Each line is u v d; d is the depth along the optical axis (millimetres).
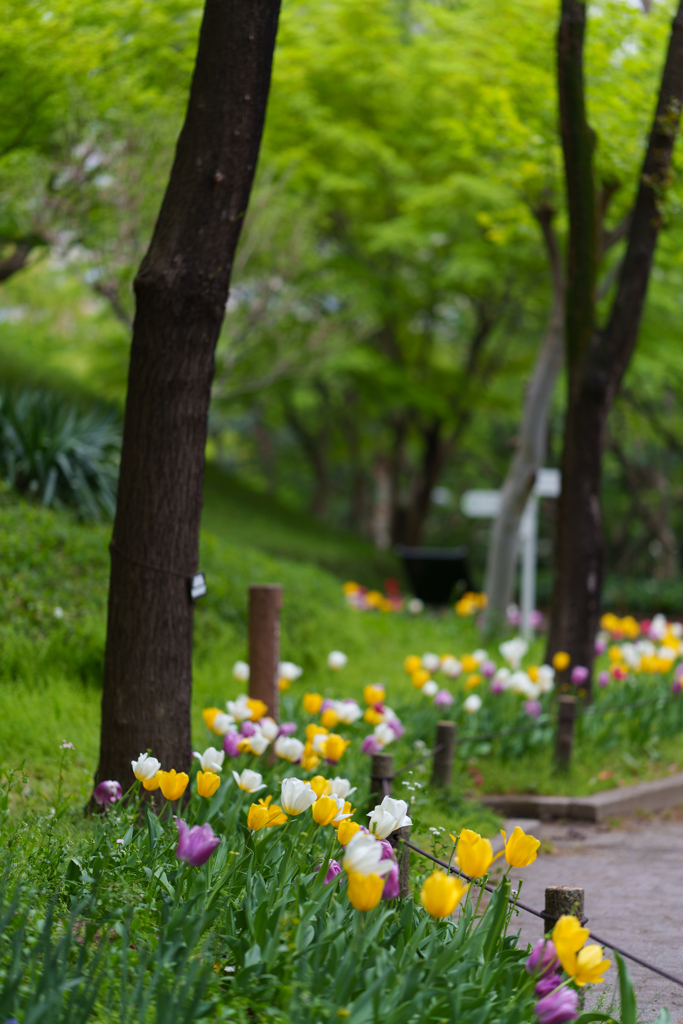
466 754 8523
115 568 5750
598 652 12672
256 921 3521
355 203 21328
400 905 4098
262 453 36156
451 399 24906
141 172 13719
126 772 5625
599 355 10336
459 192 18078
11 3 9234
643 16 11250
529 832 7770
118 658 5699
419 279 22188
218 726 5660
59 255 14438
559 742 8727
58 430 13000
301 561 20766
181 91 12266
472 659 9234
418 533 27062
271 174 16547
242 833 4629
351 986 3176
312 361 21000
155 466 5684
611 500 34719
